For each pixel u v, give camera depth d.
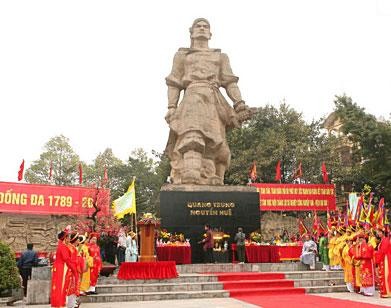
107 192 25.48
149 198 57.66
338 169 35.47
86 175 59.22
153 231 15.12
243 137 39.75
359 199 18.70
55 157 56.66
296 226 34.19
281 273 15.15
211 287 13.51
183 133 20.19
